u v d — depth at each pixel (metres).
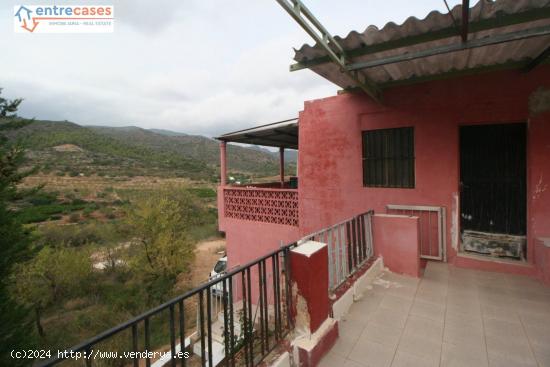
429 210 4.50
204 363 1.69
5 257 6.91
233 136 7.99
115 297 13.51
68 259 13.97
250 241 6.88
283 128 7.15
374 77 4.03
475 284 3.65
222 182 8.08
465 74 4.00
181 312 1.57
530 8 2.33
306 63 3.30
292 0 2.17
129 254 16.31
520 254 4.12
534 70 3.74
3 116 9.13
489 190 4.39
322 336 2.33
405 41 2.82
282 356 2.18
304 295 2.31
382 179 5.00
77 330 11.06
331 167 5.52
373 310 3.06
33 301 11.61
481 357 2.28
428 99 4.46
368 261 3.97
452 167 4.35
